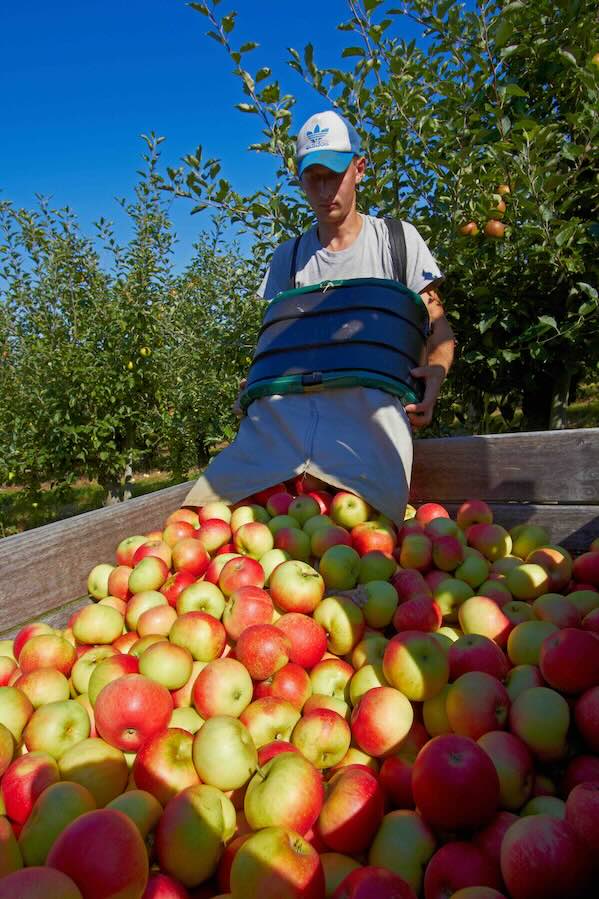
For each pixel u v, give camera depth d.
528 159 3.77
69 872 1.09
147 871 1.17
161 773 1.46
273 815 1.30
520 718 1.54
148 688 1.63
